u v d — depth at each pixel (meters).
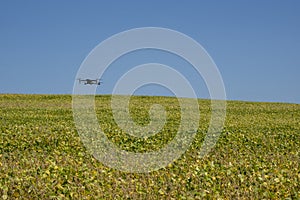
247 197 14.21
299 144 27.05
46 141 25.62
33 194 13.90
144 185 15.52
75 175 16.52
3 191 13.93
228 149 24.19
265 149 24.67
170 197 13.95
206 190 14.58
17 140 25.66
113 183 15.51
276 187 15.28
